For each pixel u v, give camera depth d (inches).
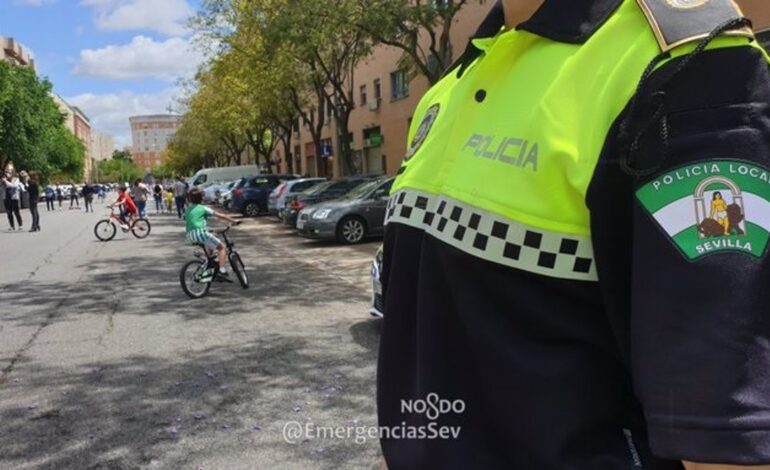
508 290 35.8
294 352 241.4
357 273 448.8
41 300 364.2
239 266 390.6
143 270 481.1
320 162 1078.4
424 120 47.8
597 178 32.5
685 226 29.5
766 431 26.7
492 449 37.5
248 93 1085.8
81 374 220.5
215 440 162.2
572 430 34.5
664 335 29.1
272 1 652.1
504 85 39.0
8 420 179.5
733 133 29.5
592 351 34.7
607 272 33.1
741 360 27.6
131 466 149.5
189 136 2480.3
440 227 38.9
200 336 271.0
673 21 32.0
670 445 28.3
